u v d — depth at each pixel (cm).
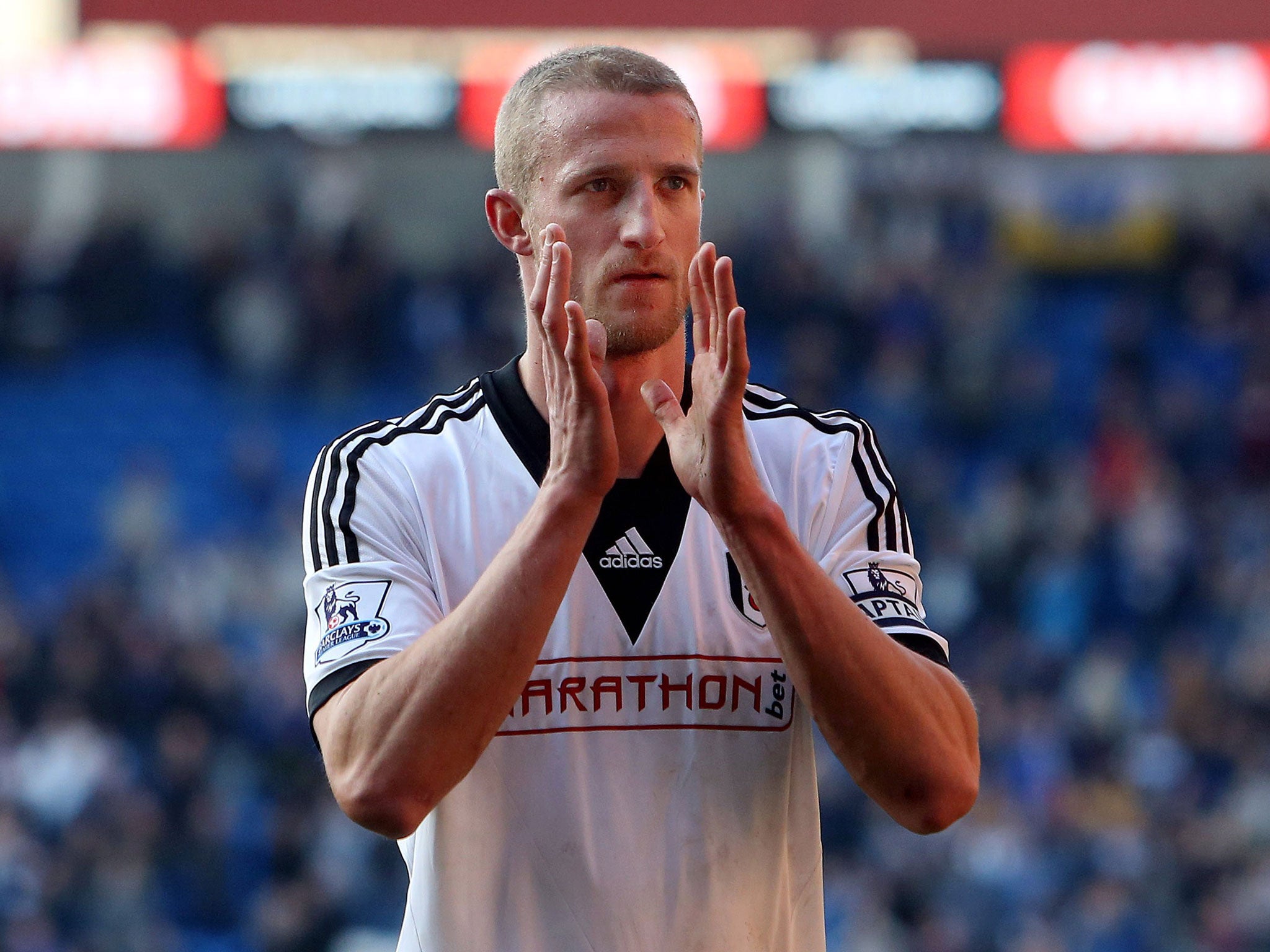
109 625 3684
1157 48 5144
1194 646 3959
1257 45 5106
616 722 652
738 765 658
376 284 5388
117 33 5150
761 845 660
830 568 673
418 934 663
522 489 673
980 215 5709
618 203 641
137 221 5597
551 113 648
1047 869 3111
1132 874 3111
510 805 649
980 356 5081
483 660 589
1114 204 5866
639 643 655
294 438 5269
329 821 3219
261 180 5919
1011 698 3625
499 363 5250
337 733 612
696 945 646
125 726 3572
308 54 5147
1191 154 5853
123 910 3159
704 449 598
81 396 5381
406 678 598
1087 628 4019
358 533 663
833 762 3147
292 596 4241
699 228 662
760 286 5291
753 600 666
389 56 5156
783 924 669
